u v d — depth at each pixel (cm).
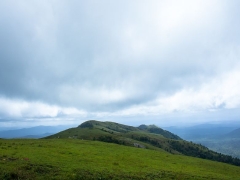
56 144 6303
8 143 5784
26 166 3425
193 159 7069
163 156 6619
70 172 3469
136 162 5072
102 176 3497
